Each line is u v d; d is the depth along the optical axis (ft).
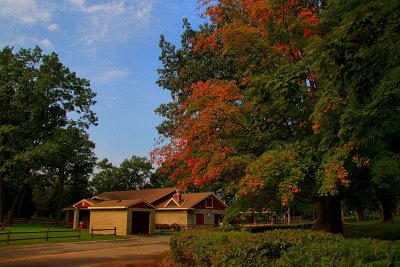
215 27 49.37
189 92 55.52
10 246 66.13
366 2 20.04
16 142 129.90
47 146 123.03
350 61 19.44
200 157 38.09
